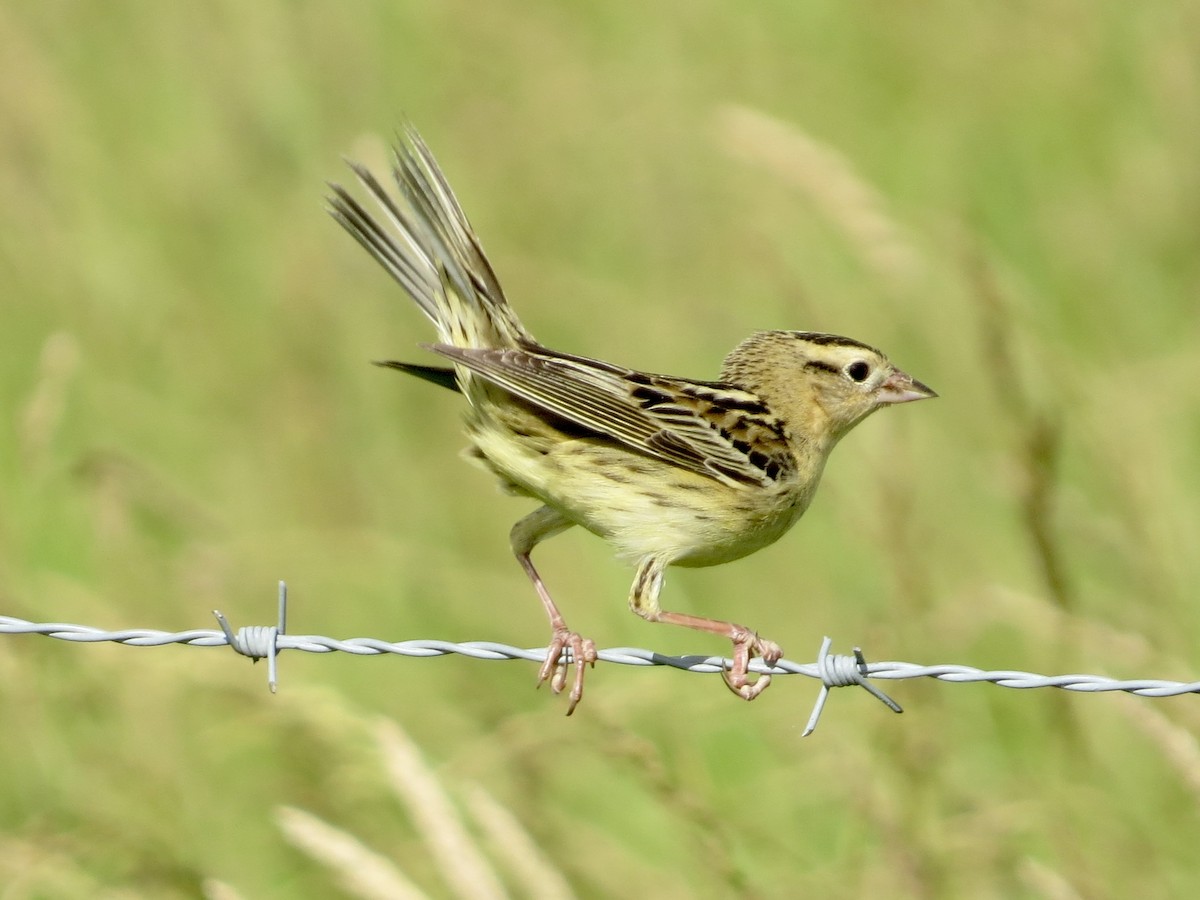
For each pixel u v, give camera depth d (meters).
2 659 11.16
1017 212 15.87
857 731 11.03
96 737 11.31
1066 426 12.53
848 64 17.16
